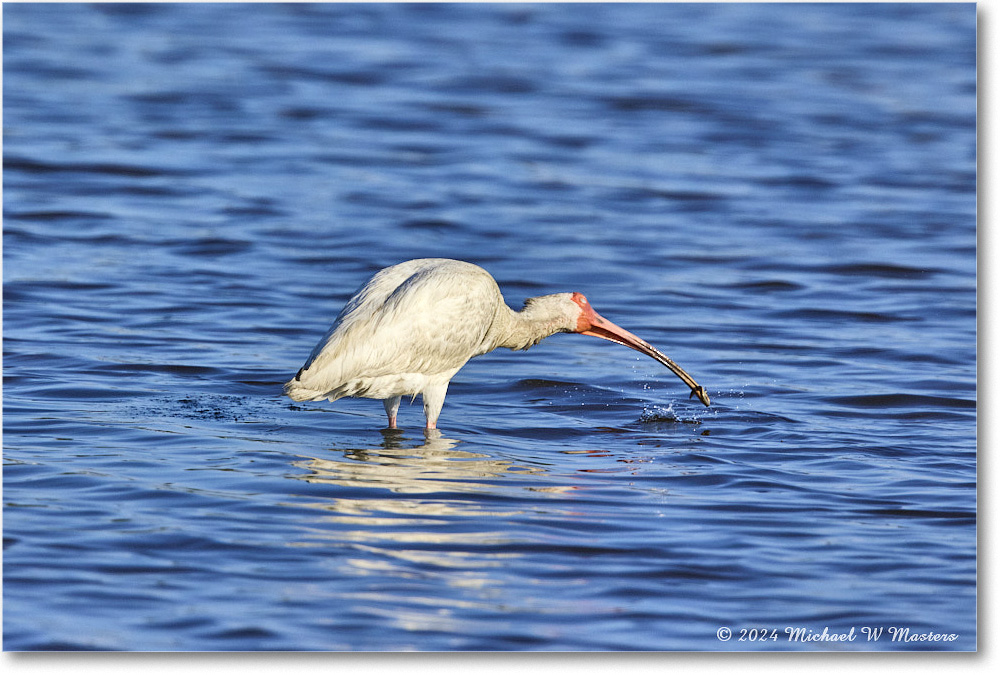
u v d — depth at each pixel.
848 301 19.66
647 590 9.12
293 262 20.89
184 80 35.12
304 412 13.95
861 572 9.56
